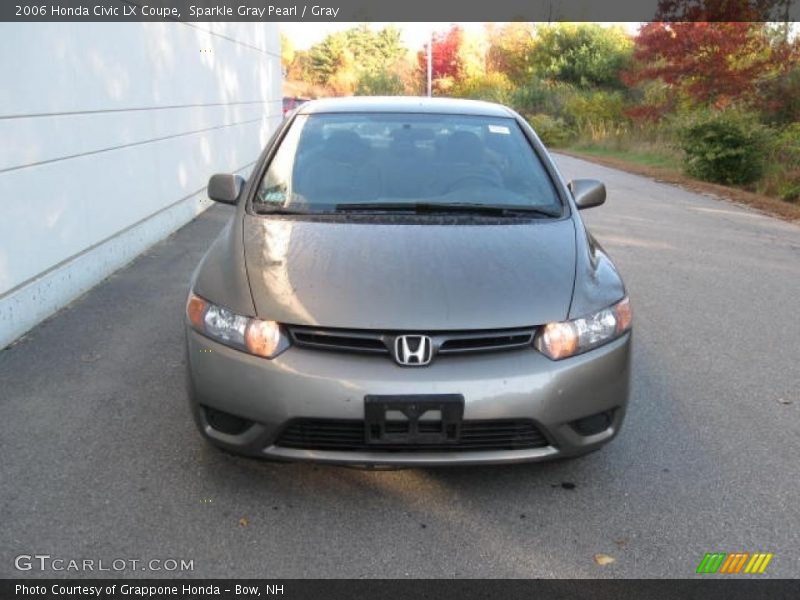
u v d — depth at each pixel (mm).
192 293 3389
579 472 3510
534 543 2969
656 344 5375
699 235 9828
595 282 3396
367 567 2805
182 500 3201
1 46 4914
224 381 3055
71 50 6059
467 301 3100
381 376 2924
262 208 3922
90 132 6438
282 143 4379
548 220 3889
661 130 25734
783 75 18516
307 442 3021
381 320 2990
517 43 49469
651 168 20188
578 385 3080
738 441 3867
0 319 4832
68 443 3662
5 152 4965
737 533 3064
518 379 2986
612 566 2842
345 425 2969
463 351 3014
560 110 35094
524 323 3070
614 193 14344
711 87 20766
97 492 3242
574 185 4422
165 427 3842
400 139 4414
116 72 7098
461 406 2924
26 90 5266
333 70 66000
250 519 3080
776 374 4824
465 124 4594
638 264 8000
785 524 3137
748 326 5840
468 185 4113
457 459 3000
